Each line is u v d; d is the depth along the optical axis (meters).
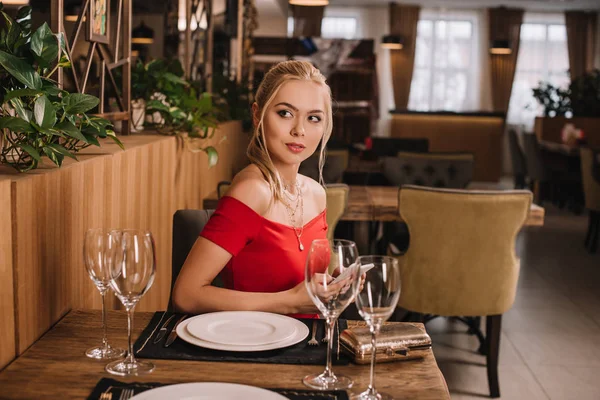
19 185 1.41
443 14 15.16
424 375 1.36
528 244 7.45
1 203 1.34
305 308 1.70
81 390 1.23
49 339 1.50
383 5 15.18
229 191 1.79
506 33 15.03
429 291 3.30
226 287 1.88
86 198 1.86
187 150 3.39
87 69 2.33
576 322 4.65
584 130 11.66
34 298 1.51
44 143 1.62
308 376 1.32
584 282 5.81
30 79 1.50
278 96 1.79
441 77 15.31
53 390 1.23
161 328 1.56
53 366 1.34
